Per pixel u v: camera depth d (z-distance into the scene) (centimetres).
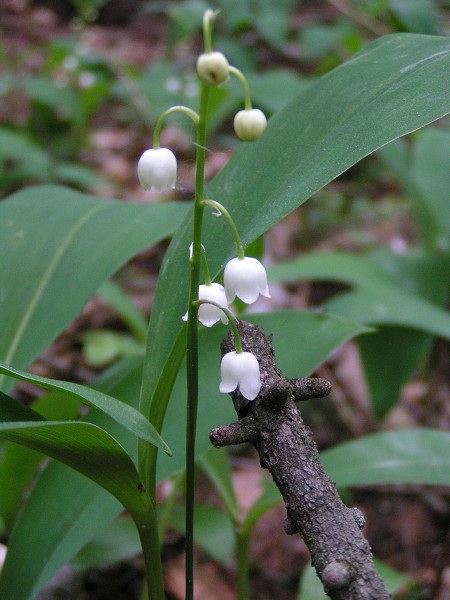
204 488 41
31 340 24
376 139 18
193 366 17
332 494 16
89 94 79
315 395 18
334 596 15
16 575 21
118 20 132
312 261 43
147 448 19
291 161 20
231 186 20
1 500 26
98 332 52
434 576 34
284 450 17
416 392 49
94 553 29
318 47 80
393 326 39
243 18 79
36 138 81
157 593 20
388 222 69
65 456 17
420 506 40
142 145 85
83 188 75
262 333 19
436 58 20
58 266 26
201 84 15
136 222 28
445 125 67
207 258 20
